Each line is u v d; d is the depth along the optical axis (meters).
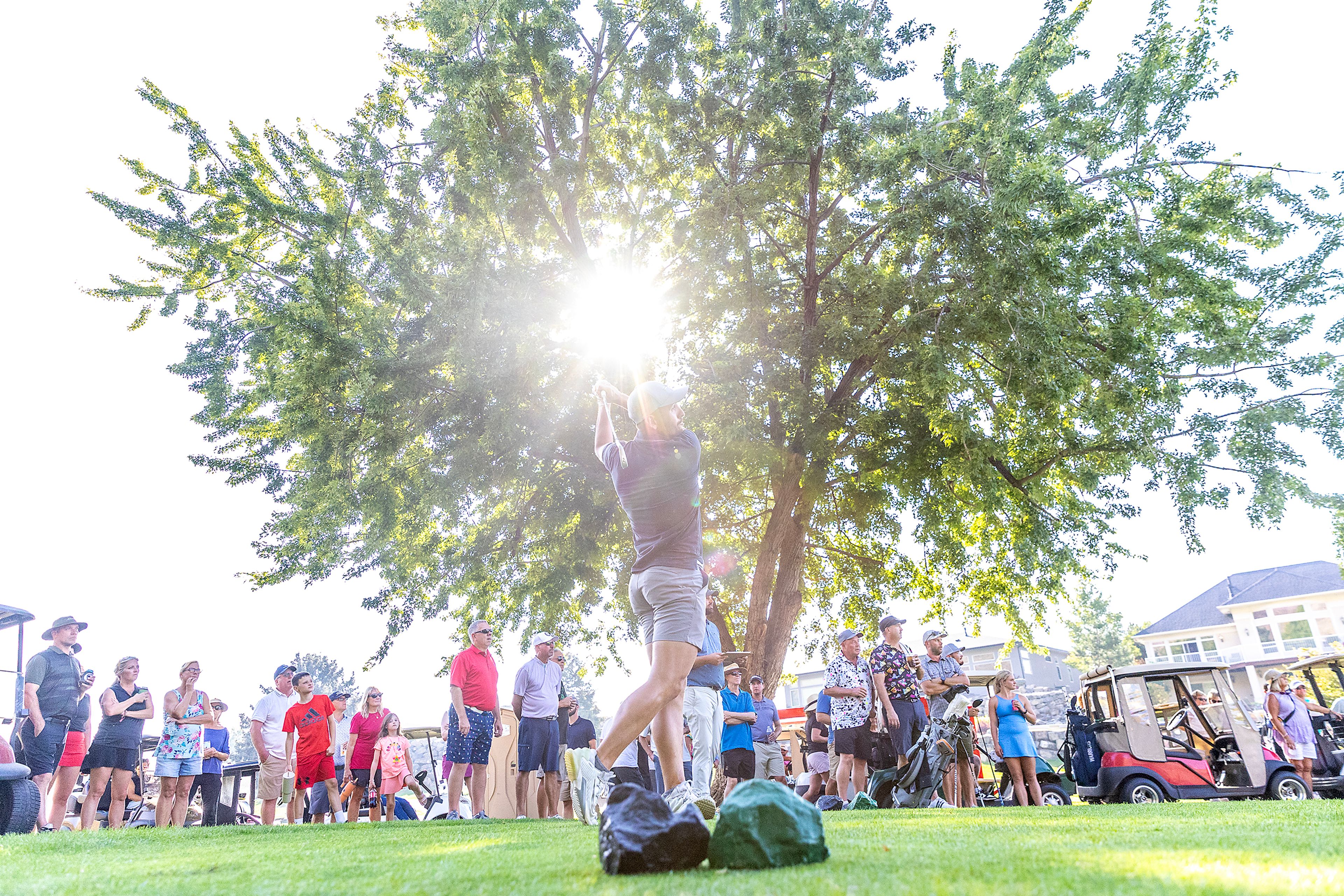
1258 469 11.85
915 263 13.30
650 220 14.45
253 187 12.61
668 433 3.52
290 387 12.02
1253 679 35.59
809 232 13.74
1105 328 12.04
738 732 9.32
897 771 7.30
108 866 2.40
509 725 14.69
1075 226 10.67
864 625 17.44
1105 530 13.98
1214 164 12.10
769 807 1.87
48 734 7.35
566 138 13.36
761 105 12.32
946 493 14.08
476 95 12.52
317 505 12.55
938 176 11.79
